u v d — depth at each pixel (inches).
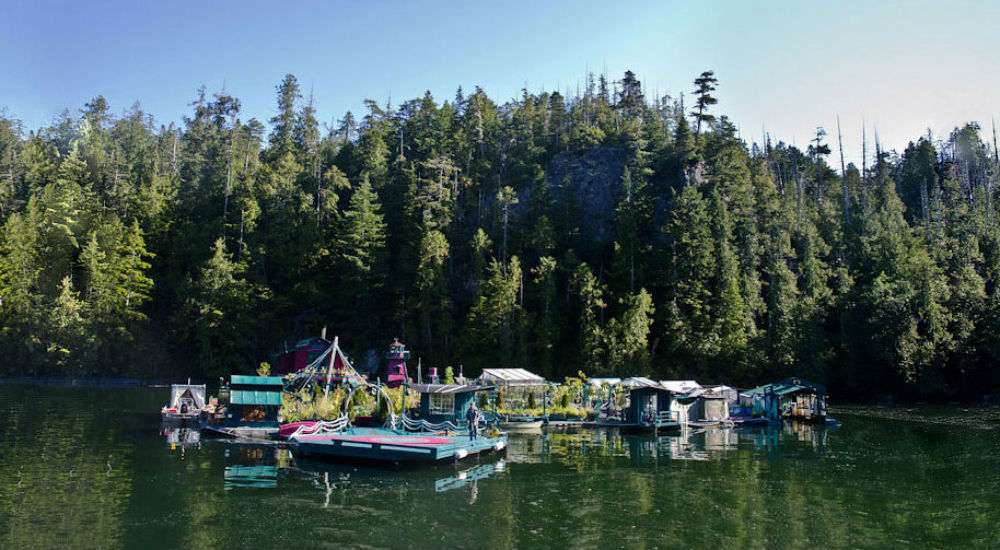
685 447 1467.8
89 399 2255.2
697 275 3221.0
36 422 1601.9
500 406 2006.6
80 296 3272.6
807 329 2942.9
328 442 1202.0
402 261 3398.1
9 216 3535.9
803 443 1545.3
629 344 2942.9
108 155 4473.4
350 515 815.1
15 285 3132.4
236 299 3134.8
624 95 5285.4
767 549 709.3
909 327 2763.3
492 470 1144.8
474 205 4001.0
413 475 1082.7
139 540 695.1
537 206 3735.2
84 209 3592.5
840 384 2979.8
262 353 3289.9
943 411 2436.0
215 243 3427.7
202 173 4320.9
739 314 3051.2
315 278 3430.1
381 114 4950.8
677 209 3457.2
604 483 1034.1
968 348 2760.8
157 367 3174.2
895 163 5728.3
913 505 911.7
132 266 3319.4
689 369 3085.6
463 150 4328.3
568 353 3211.1
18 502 829.2
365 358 3225.9
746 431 1817.2
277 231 3521.2
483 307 3088.1
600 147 4471.0
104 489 912.3
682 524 799.1
